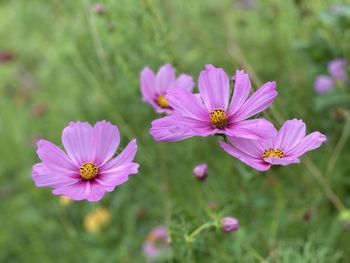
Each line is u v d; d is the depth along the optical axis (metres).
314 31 0.78
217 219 0.41
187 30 0.85
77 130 0.32
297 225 0.58
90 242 0.78
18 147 0.94
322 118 0.73
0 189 0.88
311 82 0.77
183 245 0.43
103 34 0.67
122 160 0.31
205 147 0.69
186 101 0.31
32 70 1.14
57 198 0.82
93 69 0.75
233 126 0.30
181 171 0.67
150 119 0.70
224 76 0.31
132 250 0.74
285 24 0.82
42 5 1.04
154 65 0.62
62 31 0.82
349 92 0.70
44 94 1.04
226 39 0.87
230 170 0.63
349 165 0.67
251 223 0.57
